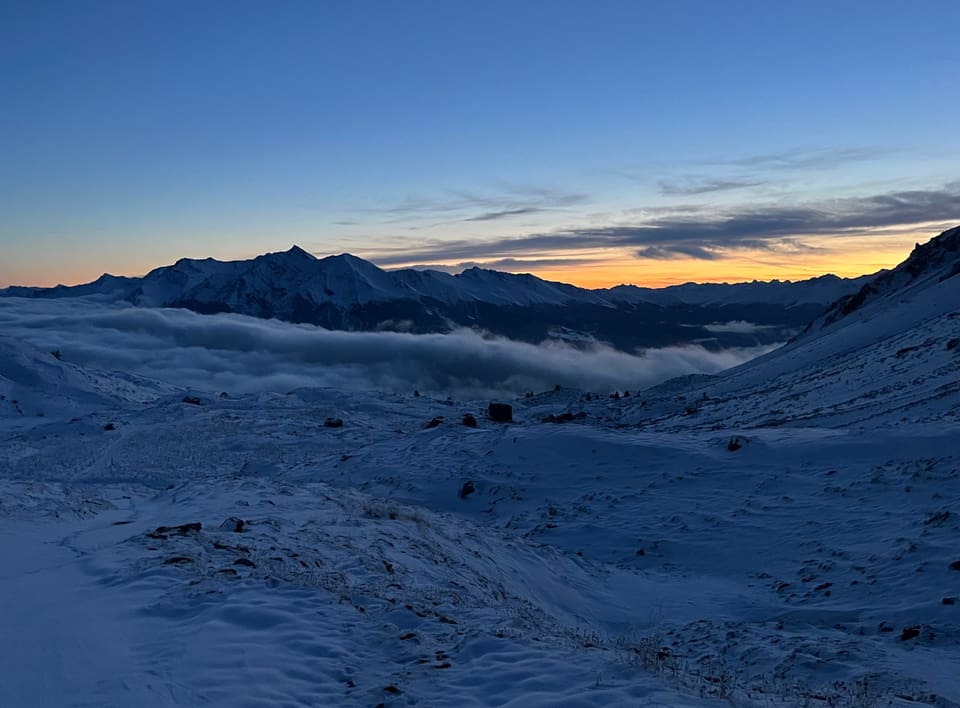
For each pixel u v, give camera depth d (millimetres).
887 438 30297
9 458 54812
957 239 110562
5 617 10547
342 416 78750
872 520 22672
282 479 41375
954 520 20281
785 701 9016
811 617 16625
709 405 70938
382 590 13570
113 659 8977
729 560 22562
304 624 10547
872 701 9516
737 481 29797
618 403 94375
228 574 12828
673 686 8352
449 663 9352
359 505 25203
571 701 7711
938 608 15320
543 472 35188
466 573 17672
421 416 84000
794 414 51594
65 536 19078
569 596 19875
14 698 7809
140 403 110875
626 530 26422
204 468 51375
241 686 8281
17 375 111125
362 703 8094
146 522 21344
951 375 44062
